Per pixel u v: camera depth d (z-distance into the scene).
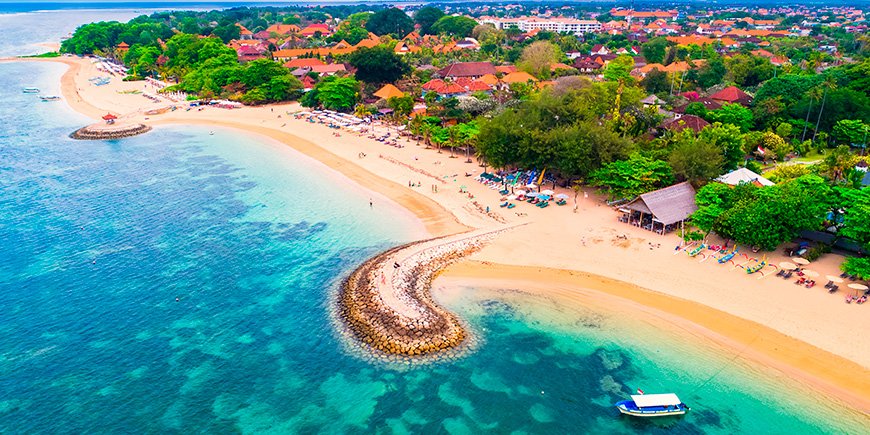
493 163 96.62
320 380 50.62
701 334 54.62
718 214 69.19
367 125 142.88
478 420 45.97
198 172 111.12
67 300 63.94
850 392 46.53
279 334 57.25
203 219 87.06
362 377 51.00
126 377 51.34
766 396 47.16
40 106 177.88
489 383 49.94
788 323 54.75
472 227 79.00
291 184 102.38
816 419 44.62
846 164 79.81
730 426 44.62
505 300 61.91
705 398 47.47
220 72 188.12
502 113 105.44
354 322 58.31
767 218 64.81
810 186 70.94
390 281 64.81
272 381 50.62
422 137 127.56
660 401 45.78
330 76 174.75
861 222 60.94
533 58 189.25
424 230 79.81
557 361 52.47
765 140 107.38
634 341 54.66
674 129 104.69
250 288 66.38
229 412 47.06
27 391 49.41
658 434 44.34
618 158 86.50
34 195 98.44
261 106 174.38
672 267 65.62
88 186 103.31
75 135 141.38
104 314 61.31
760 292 59.72
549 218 80.31
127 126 147.50
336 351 54.44
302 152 122.69
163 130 147.88
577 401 47.75
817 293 58.72
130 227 84.25
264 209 90.69
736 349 52.41
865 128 106.38
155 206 92.81
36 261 73.31
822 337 52.50
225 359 53.62
